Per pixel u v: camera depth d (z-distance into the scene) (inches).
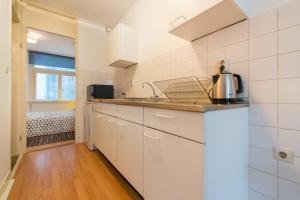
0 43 52.2
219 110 34.2
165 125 39.2
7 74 59.9
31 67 190.7
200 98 54.3
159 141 41.1
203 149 30.5
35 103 187.8
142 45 91.2
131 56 92.9
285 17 37.1
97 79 125.6
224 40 49.5
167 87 69.8
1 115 53.2
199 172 31.1
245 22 44.3
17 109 90.9
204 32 52.9
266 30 40.2
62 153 95.1
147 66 86.8
